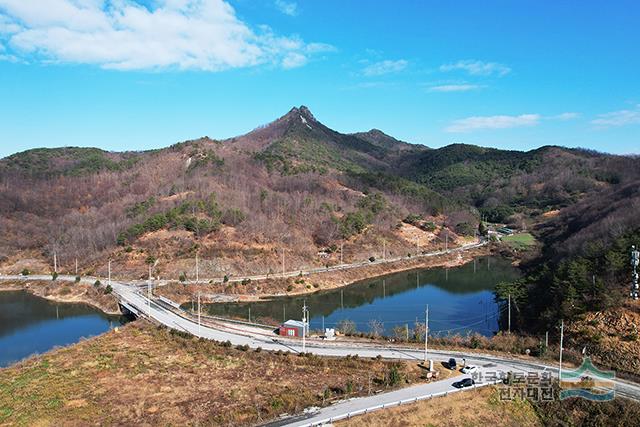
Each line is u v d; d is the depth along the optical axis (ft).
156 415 184.14
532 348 253.65
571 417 187.21
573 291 287.07
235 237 528.22
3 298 439.63
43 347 304.71
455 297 445.37
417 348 259.80
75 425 176.14
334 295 456.86
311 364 236.43
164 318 332.80
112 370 230.89
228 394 202.90
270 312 391.65
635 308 263.70
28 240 571.69
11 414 184.55
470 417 184.14
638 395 194.90
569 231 594.65
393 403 184.96
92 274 482.28
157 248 500.33
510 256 636.89
